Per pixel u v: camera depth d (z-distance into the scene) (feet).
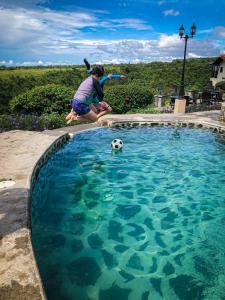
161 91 77.00
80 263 14.52
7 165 23.38
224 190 24.73
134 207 21.29
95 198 22.47
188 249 16.35
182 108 59.98
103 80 20.35
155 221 19.39
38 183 24.36
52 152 31.65
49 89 51.52
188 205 21.88
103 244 16.42
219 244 16.96
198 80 142.92
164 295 12.69
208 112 62.85
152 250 16.12
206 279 13.85
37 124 42.27
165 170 29.12
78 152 34.19
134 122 49.16
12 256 11.41
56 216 19.34
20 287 9.80
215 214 20.61
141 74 138.62
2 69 143.84
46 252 15.19
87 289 12.69
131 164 30.63
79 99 19.08
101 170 28.58
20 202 16.40
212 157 33.53
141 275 13.96
